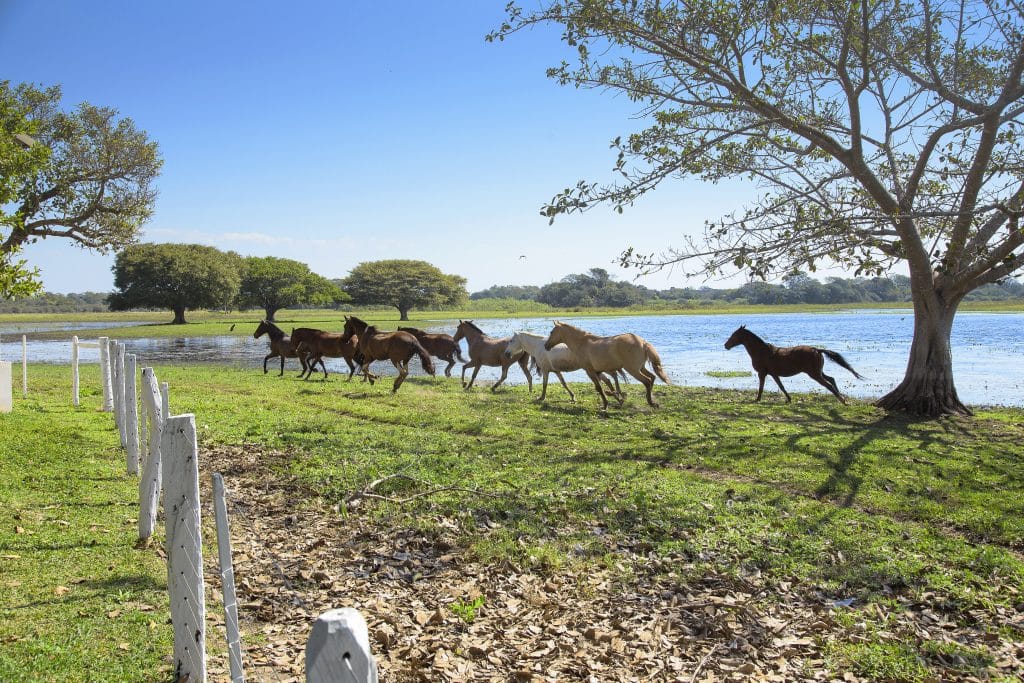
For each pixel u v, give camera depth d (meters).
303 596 5.75
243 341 51.97
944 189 15.83
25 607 4.96
